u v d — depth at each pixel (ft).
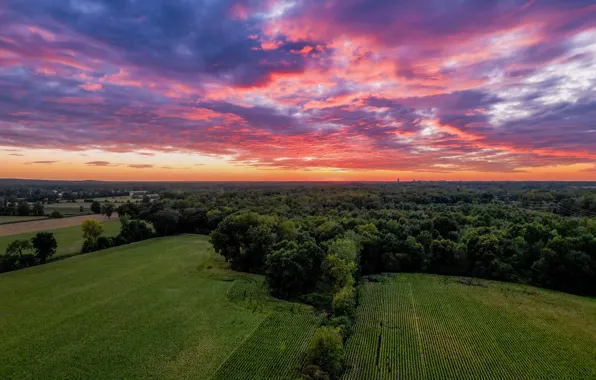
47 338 172.96
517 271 288.51
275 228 333.83
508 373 152.56
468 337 182.39
